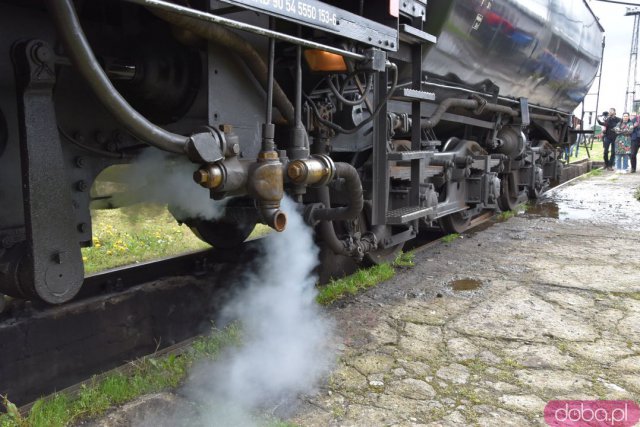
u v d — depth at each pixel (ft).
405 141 16.76
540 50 23.53
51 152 6.57
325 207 12.39
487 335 11.09
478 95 20.51
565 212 27.76
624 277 15.14
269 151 8.22
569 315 12.19
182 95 9.27
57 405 8.29
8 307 9.48
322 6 8.70
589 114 46.32
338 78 11.88
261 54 10.00
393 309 12.70
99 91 6.12
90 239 8.47
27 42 6.23
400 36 12.85
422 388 8.98
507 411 8.26
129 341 10.96
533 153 29.35
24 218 6.91
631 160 51.83
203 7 7.99
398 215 13.37
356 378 9.34
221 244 14.08
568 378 9.26
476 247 19.35
